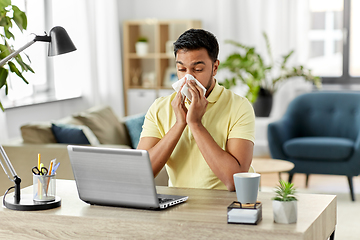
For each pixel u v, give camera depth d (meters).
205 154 1.64
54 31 1.60
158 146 1.70
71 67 5.30
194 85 1.62
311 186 4.59
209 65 1.65
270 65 5.92
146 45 6.37
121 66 6.43
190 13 6.50
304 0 5.93
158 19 6.50
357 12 6.04
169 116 1.81
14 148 3.25
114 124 4.30
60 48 1.59
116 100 6.00
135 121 4.39
